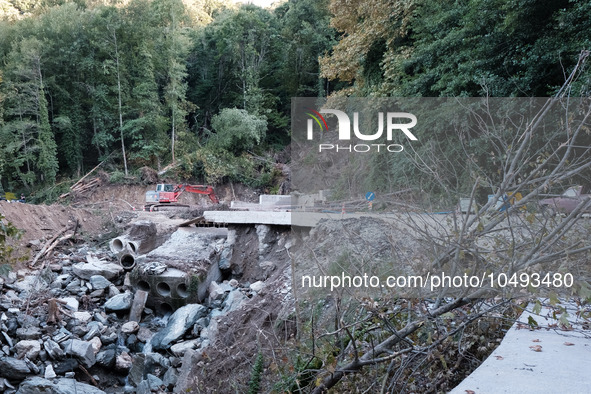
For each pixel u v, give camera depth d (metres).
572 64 11.22
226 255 14.33
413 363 3.89
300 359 4.55
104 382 10.45
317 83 52.59
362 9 22.42
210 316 11.73
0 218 6.86
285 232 13.47
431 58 16.36
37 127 48.50
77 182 47.16
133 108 52.44
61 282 14.05
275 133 57.25
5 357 9.81
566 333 3.36
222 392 7.66
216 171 47.38
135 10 55.69
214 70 60.09
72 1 64.38
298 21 56.88
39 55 49.91
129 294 13.14
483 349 3.75
